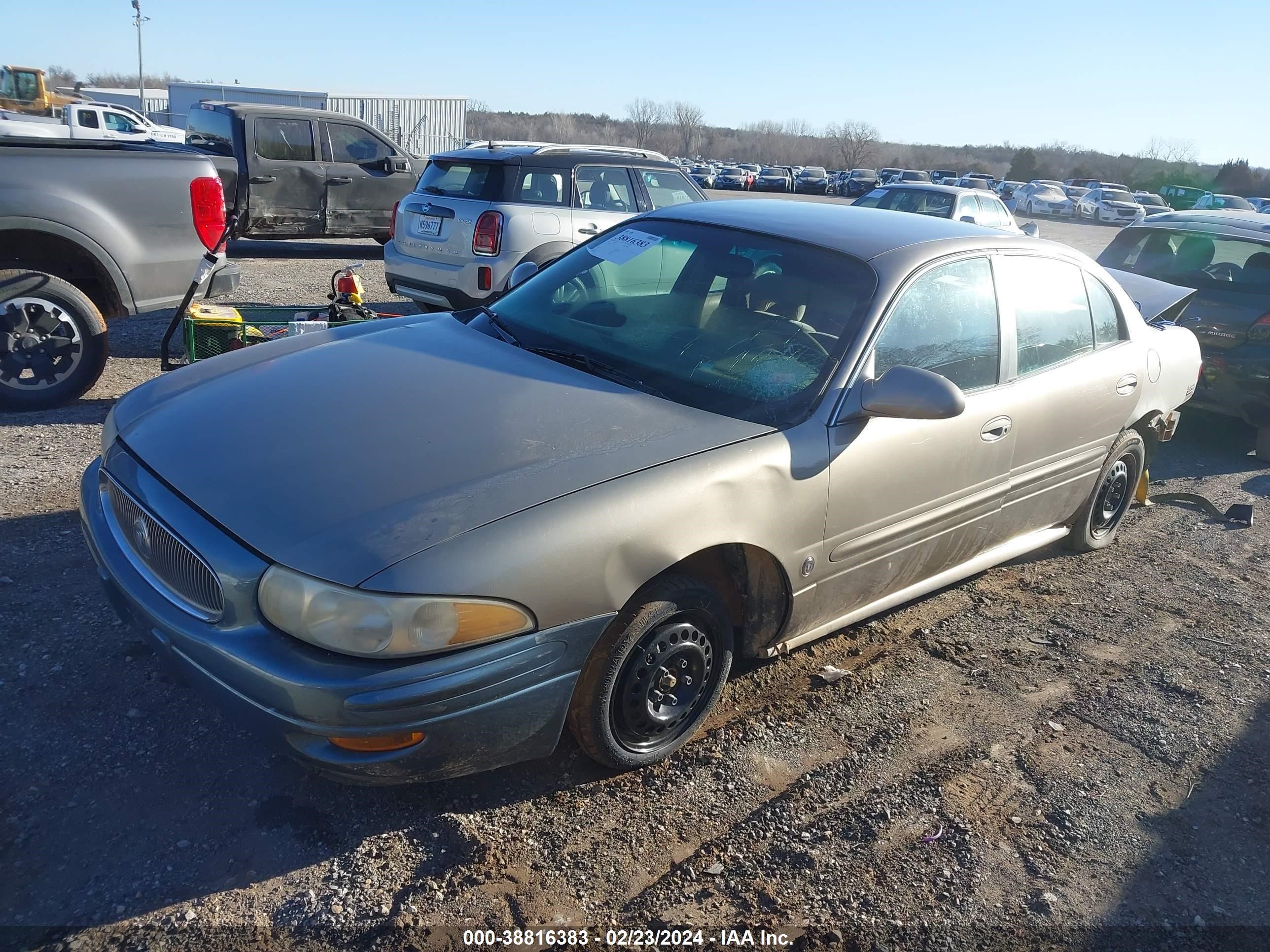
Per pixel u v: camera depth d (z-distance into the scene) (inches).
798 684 138.9
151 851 95.3
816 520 119.7
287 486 96.4
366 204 496.1
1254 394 262.5
